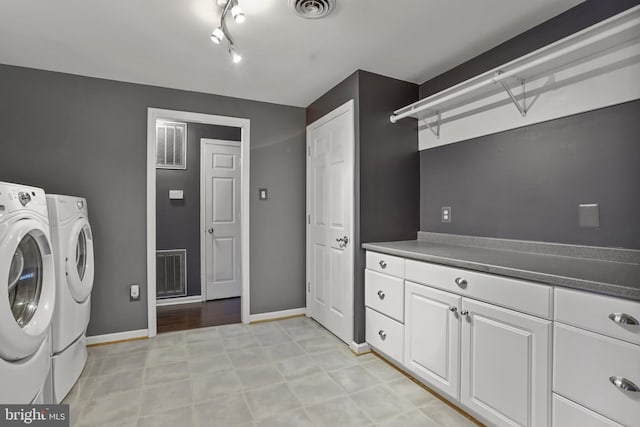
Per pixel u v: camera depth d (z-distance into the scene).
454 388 1.70
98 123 2.62
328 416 1.71
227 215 4.08
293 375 2.14
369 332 2.40
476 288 1.58
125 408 1.77
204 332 2.90
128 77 2.62
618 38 1.47
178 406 1.79
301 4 1.69
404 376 2.12
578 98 1.71
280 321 3.20
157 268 3.76
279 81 2.71
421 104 2.42
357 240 2.46
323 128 2.99
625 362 1.07
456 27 1.91
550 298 1.28
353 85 2.52
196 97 2.94
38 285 1.58
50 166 2.49
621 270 1.35
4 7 1.71
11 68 2.40
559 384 1.25
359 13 1.77
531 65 1.62
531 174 1.94
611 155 1.59
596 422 1.14
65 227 1.90
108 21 1.85
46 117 2.48
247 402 1.84
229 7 1.67
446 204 2.49
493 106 2.15
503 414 1.45
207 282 3.97
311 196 3.24
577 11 1.71
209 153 3.98
